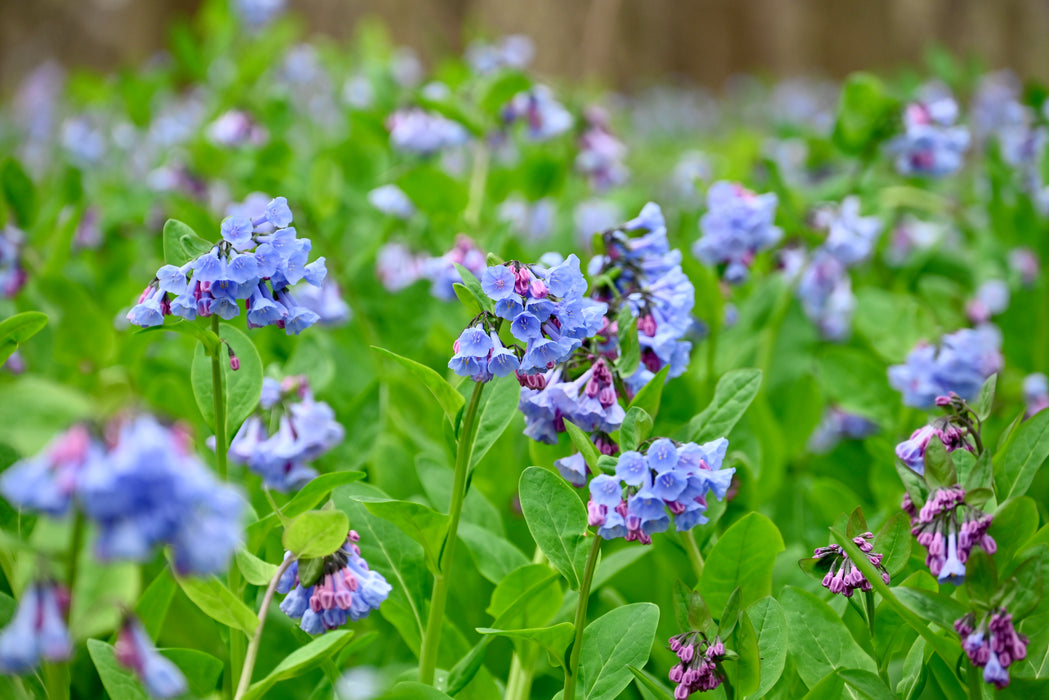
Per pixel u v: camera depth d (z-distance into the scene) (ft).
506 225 4.27
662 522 3.23
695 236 5.01
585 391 3.40
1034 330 5.06
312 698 3.44
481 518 3.76
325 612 3.31
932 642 3.23
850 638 3.36
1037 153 5.34
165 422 2.86
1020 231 5.25
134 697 3.22
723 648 3.22
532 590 3.40
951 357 4.03
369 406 3.97
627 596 3.93
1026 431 3.42
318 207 4.66
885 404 4.23
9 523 3.36
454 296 4.17
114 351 4.21
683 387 3.93
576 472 3.40
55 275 4.27
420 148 4.97
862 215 4.84
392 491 3.92
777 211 4.53
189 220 4.66
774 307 4.54
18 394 2.96
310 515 3.19
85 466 2.81
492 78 5.09
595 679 3.37
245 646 3.44
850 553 3.23
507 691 3.56
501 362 3.26
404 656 3.76
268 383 3.67
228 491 2.87
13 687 3.32
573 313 3.26
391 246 4.54
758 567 3.43
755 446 3.86
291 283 3.25
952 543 3.21
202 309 3.24
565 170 5.12
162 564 3.75
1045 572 3.26
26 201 4.45
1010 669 3.30
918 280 5.44
